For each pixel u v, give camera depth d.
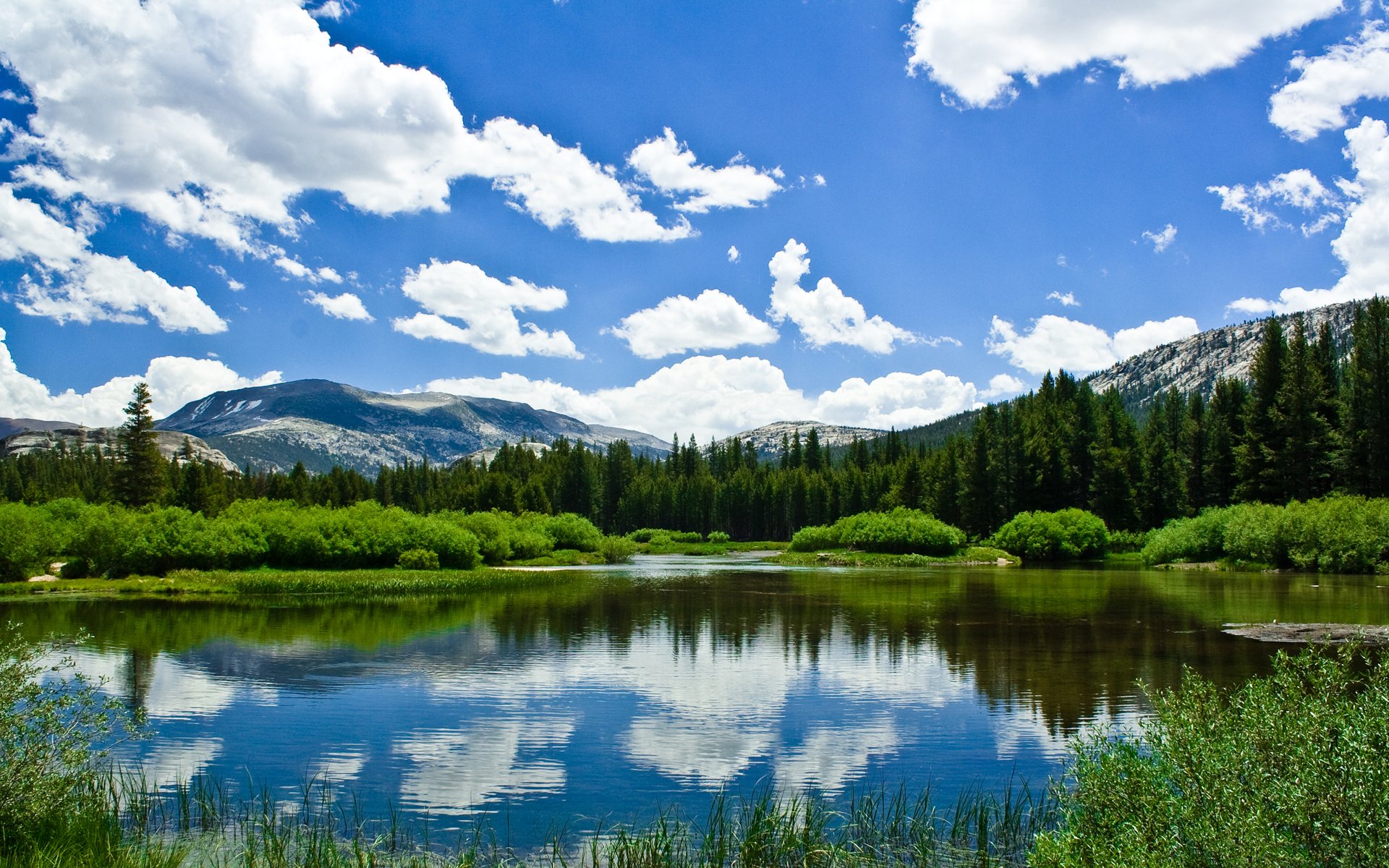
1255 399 78.19
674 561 86.12
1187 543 68.38
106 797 12.39
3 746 10.54
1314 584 47.69
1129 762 9.25
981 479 98.50
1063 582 52.03
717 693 20.94
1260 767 7.92
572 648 27.44
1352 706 7.98
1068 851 8.66
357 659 25.41
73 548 52.91
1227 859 7.26
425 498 160.50
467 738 17.00
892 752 16.09
